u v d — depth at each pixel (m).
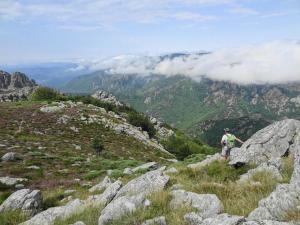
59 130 91.31
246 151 23.62
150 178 19.80
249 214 13.14
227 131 25.00
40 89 155.75
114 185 20.75
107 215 15.41
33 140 74.81
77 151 71.69
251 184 17.47
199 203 15.04
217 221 11.95
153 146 103.38
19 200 22.95
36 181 40.59
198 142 179.38
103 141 90.25
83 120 103.69
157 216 14.50
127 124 118.25
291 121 24.44
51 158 54.78
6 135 76.44
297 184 13.53
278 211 12.55
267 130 25.27
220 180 20.86
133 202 15.88
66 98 153.25
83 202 20.64
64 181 40.62
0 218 21.12
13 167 46.69
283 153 22.88
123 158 75.19
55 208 19.80
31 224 18.70
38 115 102.38
